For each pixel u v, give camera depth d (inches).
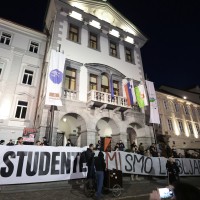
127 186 352.8
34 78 629.0
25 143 514.9
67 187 319.6
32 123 572.1
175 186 59.1
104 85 655.8
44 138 434.6
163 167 452.4
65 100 536.4
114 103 583.8
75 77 598.5
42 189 296.8
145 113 695.7
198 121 1138.7
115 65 717.9
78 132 616.4
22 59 632.4
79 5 737.6
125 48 808.9
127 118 634.2
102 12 794.8
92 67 636.7
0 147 293.6
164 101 1012.5
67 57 605.0
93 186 281.4
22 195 265.4
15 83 589.9
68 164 341.4
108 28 784.9
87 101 567.5
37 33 696.4
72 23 687.7
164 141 855.7
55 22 641.0
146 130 661.3
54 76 509.0
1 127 524.7
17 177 290.5
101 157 280.1
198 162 551.2
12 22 649.6
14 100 570.3
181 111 1068.5
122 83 695.1
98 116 574.6
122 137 593.3
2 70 583.2
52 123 479.5
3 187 280.4
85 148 369.7
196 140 1039.6
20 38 658.8
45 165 319.6
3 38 633.0
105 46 733.3
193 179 481.1
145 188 340.8
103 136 673.6
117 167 384.5
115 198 269.7
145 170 420.8
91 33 732.7
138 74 771.4
